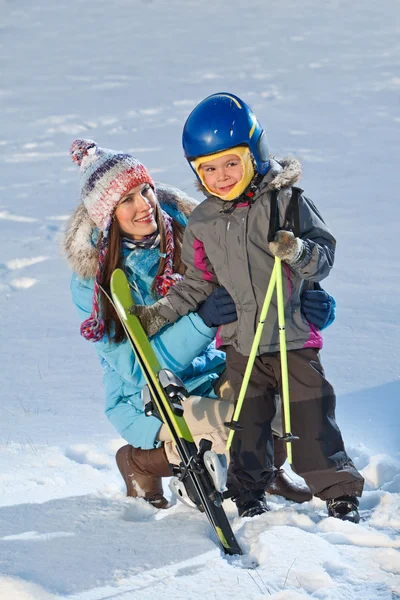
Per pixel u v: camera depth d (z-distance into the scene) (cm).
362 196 1160
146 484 432
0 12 4541
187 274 432
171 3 4572
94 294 441
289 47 3008
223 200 412
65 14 4381
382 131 1644
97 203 441
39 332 748
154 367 403
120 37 3534
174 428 383
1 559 368
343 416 529
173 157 1465
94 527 396
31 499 434
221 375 451
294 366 406
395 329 693
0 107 2156
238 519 400
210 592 330
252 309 407
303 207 402
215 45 3169
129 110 2022
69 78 2603
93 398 593
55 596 334
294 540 357
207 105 400
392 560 342
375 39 3095
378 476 440
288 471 471
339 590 321
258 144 399
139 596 332
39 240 1030
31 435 528
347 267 862
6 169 1487
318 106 1959
